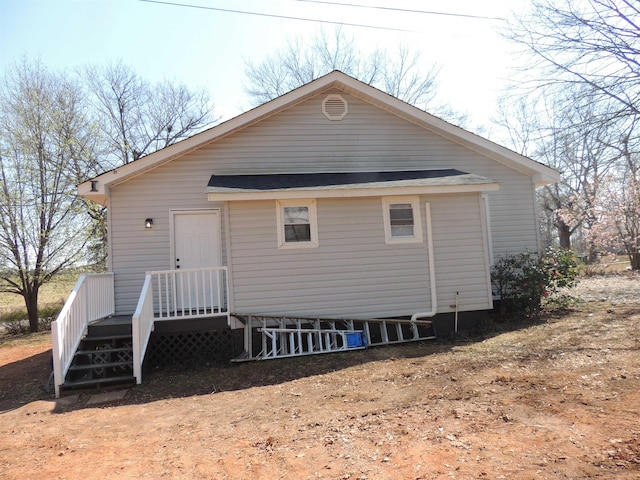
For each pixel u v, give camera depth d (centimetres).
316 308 795
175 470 336
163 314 841
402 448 343
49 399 584
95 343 699
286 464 332
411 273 822
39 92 1563
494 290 948
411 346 759
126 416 494
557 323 805
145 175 890
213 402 527
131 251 880
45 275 1484
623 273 1748
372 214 820
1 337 1356
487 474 287
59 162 1549
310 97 952
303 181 836
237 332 771
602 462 290
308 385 566
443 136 1004
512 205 1024
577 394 425
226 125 888
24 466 364
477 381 504
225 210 780
